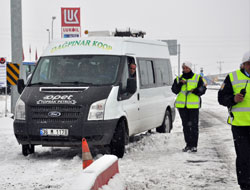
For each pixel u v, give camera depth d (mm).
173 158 9359
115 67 10008
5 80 18719
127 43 10781
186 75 10344
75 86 9602
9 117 18469
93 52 10336
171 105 13695
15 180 7461
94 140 9102
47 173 7996
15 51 18766
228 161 8891
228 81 6277
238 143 6223
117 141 9469
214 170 8031
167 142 11625
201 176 7547
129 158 9477
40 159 9523
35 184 7133
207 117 19266
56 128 9164
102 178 4711
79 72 9977
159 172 7895
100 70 9953
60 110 9195
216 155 9594
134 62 10828
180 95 10281
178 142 11594
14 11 18672
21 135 9469
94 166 4809
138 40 11523
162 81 12930
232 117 6242
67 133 9125
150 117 11703
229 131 13828
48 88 9617
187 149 10156
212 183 7035
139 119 10836
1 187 6969
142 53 11578
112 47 10430
